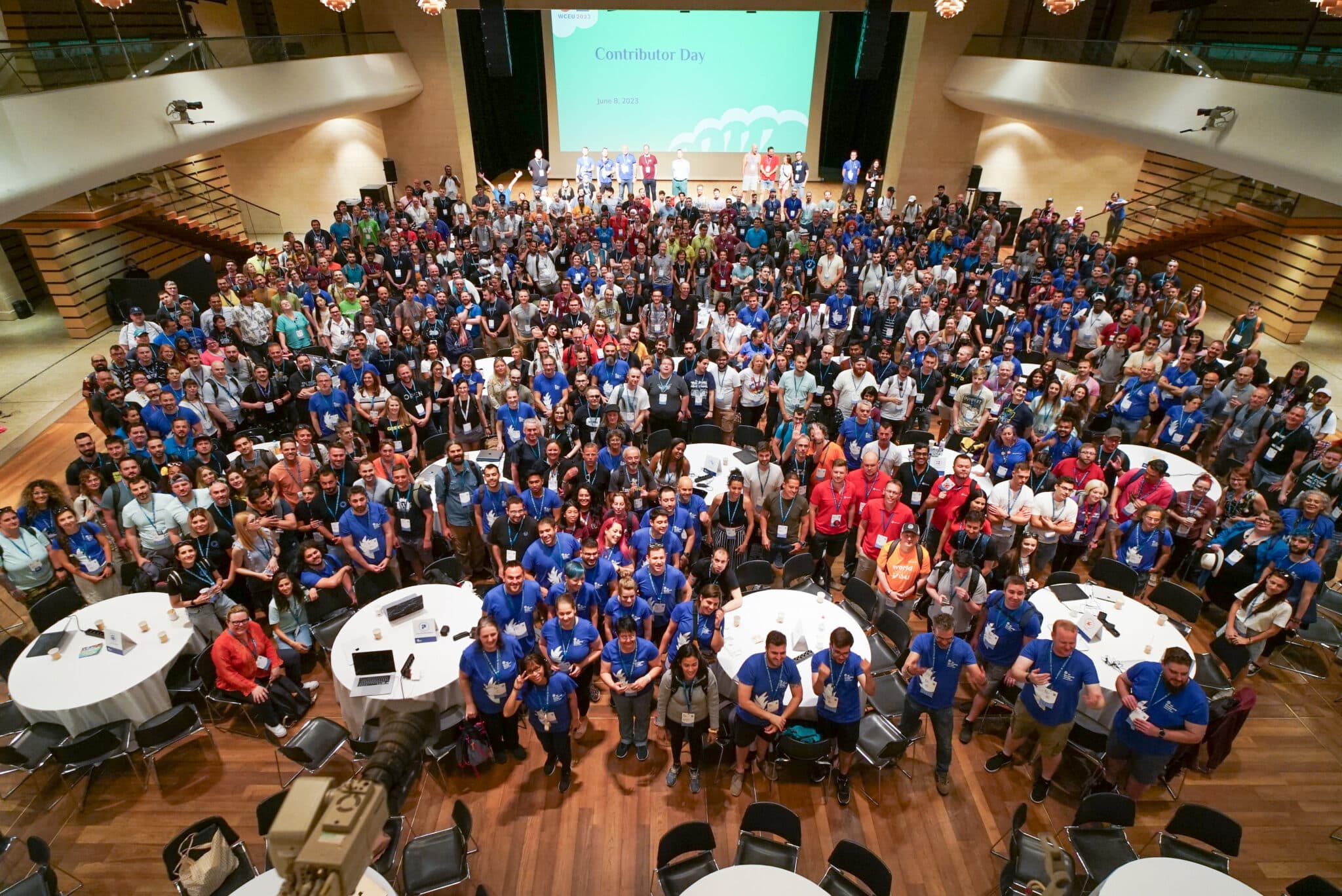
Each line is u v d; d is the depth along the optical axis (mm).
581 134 22219
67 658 5363
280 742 5461
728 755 5555
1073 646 4723
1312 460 7301
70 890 4586
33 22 12961
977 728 5812
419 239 14422
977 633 5887
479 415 8406
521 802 5172
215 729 5750
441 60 18516
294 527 6516
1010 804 5219
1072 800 5258
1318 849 4957
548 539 5785
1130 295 11828
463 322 10406
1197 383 8828
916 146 19812
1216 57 11805
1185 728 4719
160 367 9102
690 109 21906
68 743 4652
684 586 5867
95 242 13422
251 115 13156
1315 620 6289
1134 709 4816
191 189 15188
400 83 17922
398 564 6766
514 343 11266
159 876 4668
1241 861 4867
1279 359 13023
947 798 5254
